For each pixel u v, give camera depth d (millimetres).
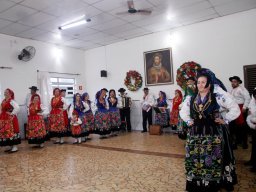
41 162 4191
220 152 2242
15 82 6910
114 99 6703
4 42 6734
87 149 5109
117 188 2840
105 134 6379
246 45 5934
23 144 6094
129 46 8008
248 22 5887
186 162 2373
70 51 8664
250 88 5875
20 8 5066
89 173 3453
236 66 6082
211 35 6418
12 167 3941
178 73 6805
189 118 2447
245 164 3467
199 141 2293
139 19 6133
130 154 4438
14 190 2928
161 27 6918
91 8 5246
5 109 5090
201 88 2312
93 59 9008
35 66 7465
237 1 5320
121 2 4996
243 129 4461
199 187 2270
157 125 6688
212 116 2283
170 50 7102
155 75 7418
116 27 6688
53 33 6914
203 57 6559
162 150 4641
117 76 8352
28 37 7199
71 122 5832
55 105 5934
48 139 6148
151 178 3113
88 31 6906
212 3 5367
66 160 4246
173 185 2836
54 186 3006
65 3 4914
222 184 2334
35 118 5469
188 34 6793
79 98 6027
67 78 8508
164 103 6953
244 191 2539
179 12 5809
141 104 7652
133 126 7949
